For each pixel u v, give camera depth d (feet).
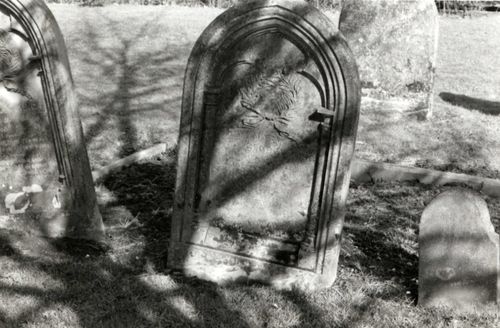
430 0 27.22
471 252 13.62
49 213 16.93
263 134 14.69
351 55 13.38
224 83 14.57
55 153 16.34
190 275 15.64
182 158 15.01
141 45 39.60
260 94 14.39
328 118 13.88
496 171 23.03
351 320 13.82
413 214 19.80
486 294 13.87
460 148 25.11
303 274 14.99
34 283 14.75
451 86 35.50
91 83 32.07
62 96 15.51
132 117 27.45
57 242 16.83
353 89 13.51
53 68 15.23
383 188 21.85
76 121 15.92
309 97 14.08
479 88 35.12
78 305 13.94
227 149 15.06
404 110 28.55
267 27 13.74
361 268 16.14
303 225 15.07
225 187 15.35
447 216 13.55
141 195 20.29
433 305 14.30
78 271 15.37
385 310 14.17
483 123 28.32
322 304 14.39
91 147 23.99
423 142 25.73
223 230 15.57
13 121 16.10
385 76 28.50
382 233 18.38
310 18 13.35
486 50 43.80
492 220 19.47
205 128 14.79
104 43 39.58
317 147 14.35
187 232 15.49
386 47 28.07
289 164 14.73
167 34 42.22
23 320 13.32
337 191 14.28
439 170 23.06
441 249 13.83
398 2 27.50
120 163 22.20
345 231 18.39
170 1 54.95
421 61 27.73
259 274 15.24
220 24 13.89
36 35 14.94
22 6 14.69
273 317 13.82
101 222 17.04
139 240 17.28
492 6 57.67
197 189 15.39
